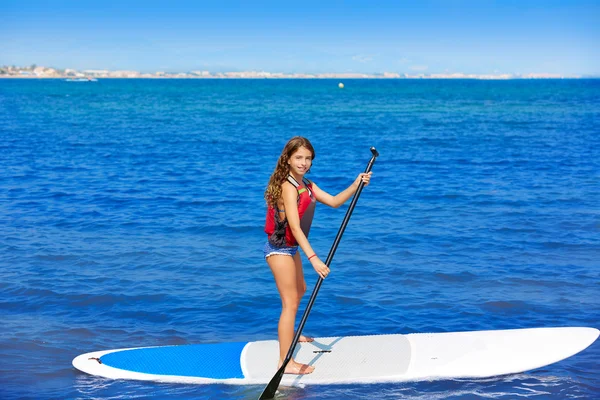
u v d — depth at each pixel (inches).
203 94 3088.1
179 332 225.3
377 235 362.3
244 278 285.0
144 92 3346.5
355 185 184.9
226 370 190.1
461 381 185.5
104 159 719.7
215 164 683.4
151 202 462.6
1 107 1879.9
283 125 1254.9
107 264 304.3
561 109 1787.6
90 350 208.8
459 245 339.3
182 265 303.9
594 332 207.2
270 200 178.7
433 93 3299.7
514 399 174.9
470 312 242.5
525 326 229.0
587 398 175.5
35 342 214.1
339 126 1229.7
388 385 182.9
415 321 234.7
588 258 313.7
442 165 674.2
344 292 266.5
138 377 187.0
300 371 188.2
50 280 278.7
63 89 3860.7
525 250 329.4
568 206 441.7
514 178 577.3
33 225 385.7
